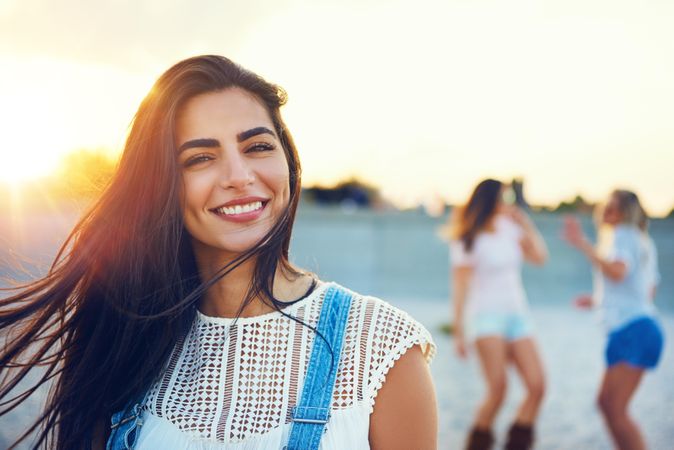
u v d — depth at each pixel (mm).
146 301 1969
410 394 1809
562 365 8711
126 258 1968
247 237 1854
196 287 2010
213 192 1842
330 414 1771
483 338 5777
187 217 1900
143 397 1921
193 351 1949
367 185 30219
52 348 2270
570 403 6926
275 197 1885
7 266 2365
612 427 5164
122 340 1965
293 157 1991
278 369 1845
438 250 19703
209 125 1835
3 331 2143
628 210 5273
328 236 20250
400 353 1811
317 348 1827
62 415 2027
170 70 1888
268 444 1774
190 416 1846
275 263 1894
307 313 1890
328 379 1791
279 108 1976
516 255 5918
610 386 5164
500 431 5902
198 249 2008
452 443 5574
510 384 7715
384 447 1804
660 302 15359
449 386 7555
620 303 5160
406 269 18750
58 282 2051
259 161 1863
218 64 1875
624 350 5113
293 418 1771
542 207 24609
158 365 1928
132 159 1916
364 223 20359
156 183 1875
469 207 5922
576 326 11953
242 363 1874
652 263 5336
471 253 5898
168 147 1851
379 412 1810
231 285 1953
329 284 1967
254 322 1902
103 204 1966
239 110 1849
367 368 1806
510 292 5805
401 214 20469
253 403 1831
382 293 15602
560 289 17125
